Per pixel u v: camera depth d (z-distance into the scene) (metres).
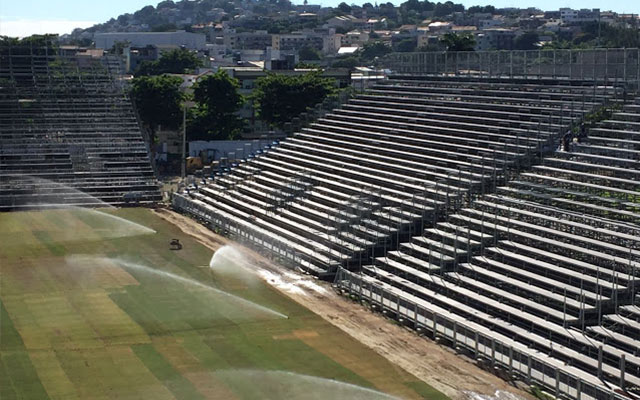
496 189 88.19
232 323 68.25
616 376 54.81
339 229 91.25
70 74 155.25
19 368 57.91
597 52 102.69
